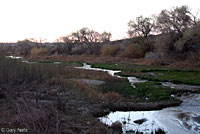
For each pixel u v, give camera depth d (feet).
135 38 169.78
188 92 46.57
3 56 45.21
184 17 118.32
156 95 41.91
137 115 30.55
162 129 24.48
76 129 21.15
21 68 49.75
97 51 207.51
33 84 47.19
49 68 61.52
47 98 34.53
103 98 38.65
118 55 171.94
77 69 87.15
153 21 157.38
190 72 78.18
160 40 128.77
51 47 256.93
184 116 29.58
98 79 64.03
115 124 24.66
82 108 31.45
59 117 23.40
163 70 85.71
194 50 109.91
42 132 17.62
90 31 219.41
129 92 46.11
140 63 123.95
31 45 251.80
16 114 22.63
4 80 40.96
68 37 240.12
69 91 42.63
